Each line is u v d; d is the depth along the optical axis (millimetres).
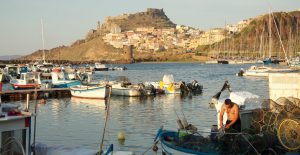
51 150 15062
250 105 16828
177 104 40000
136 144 21234
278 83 18531
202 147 14664
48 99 45562
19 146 11969
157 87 52188
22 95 44719
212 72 115688
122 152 15641
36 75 55844
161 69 151000
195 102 41531
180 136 15711
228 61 186625
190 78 86875
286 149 13594
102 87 44875
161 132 16844
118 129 25734
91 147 20531
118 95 48969
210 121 28547
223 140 14477
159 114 32906
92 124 27766
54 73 54344
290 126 13516
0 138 11672
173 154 15258
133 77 94062
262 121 15125
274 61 141625
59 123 28266
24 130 12172
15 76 81438
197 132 15414
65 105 39656
